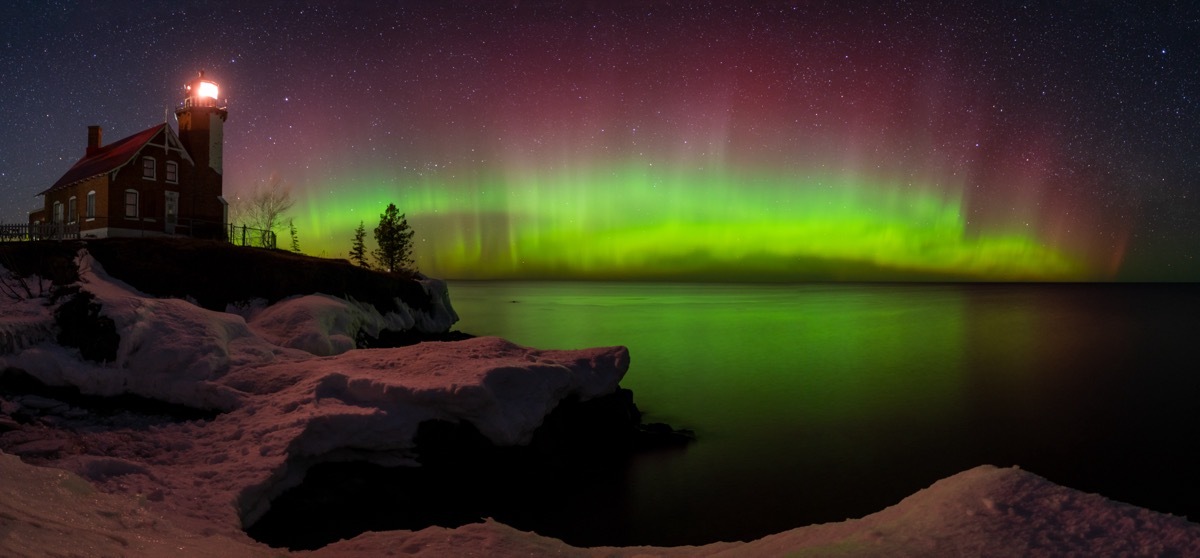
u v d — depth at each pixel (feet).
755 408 102.68
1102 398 115.34
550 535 48.32
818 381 129.39
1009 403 110.52
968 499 24.45
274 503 42.80
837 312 361.51
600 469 63.67
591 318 289.74
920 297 600.39
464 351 64.95
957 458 76.59
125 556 20.01
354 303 108.06
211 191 140.26
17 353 60.70
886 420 96.37
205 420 52.06
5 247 86.38
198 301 92.38
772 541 27.20
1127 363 159.22
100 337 61.62
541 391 60.39
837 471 69.77
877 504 59.72
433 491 50.39
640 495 58.03
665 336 211.61
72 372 58.75
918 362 159.43
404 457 51.75
